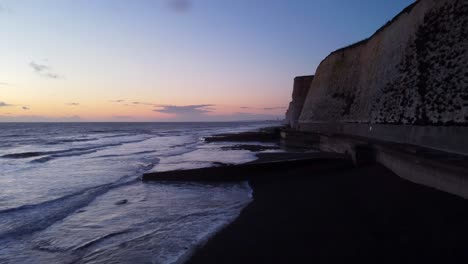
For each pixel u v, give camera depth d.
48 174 20.27
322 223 8.69
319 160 17.11
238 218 10.02
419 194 9.34
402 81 17.89
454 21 13.65
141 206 12.20
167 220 10.38
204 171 16.61
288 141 38.19
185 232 9.12
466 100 11.43
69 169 22.23
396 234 7.18
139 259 7.49
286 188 13.91
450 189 8.58
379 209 9.07
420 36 16.67
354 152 16.34
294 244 7.45
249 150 32.25
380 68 22.81
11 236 9.27
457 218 7.14
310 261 6.49
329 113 34.38
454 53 13.03
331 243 7.25
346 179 13.78
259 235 8.30
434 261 5.73
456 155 10.77
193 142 48.03
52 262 7.59
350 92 30.80
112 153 32.69
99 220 10.61
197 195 13.81
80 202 12.95
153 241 8.56
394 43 20.69
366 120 23.83
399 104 17.66
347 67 33.16
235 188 15.02
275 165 16.67
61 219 10.80
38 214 11.41
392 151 12.97
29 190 15.63
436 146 12.94
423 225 7.32
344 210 9.61
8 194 14.80
